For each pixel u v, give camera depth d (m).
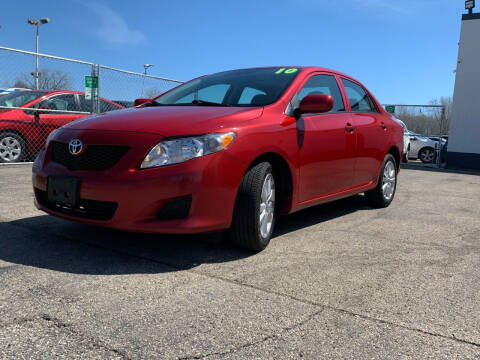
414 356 1.87
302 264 3.01
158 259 2.99
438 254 3.37
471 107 12.37
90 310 2.18
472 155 12.40
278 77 3.95
